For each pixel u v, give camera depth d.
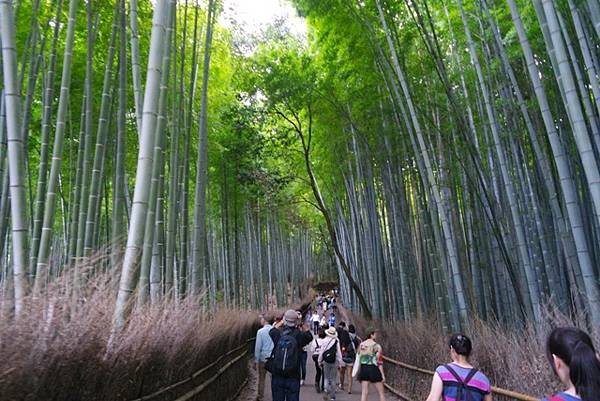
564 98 4.15
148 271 3.87
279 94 11.32
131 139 9.57
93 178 5.11
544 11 3.86
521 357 3.78
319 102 11.45
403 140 8.40
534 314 5.19
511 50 6.88
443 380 2.56
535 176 6.85
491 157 7.51
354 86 9.75
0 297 2.06
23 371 1.82
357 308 17.25
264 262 24.06
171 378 3.52
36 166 11.01
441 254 7.07
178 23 8.30
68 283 2.36
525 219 6.58
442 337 5.96
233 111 12.45
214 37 9.95
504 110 7.00
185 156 6.94
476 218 8.08
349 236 16.25
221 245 17.05
